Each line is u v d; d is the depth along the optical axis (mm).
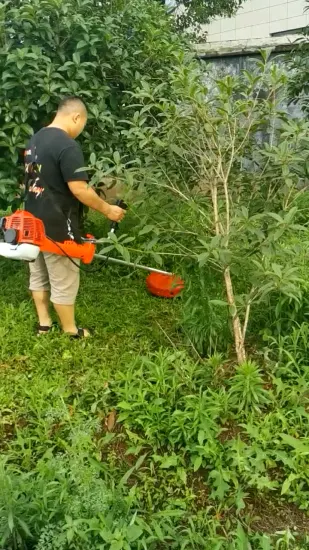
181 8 10797
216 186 3475
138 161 3447
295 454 2928
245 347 3865
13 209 5039
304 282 3744
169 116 3344
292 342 3721
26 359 3879
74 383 3584
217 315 3793
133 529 2377
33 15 4547
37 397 3393
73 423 3180
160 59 5172
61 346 3986
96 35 4738
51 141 3811
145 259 5211
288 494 2818
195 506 2779
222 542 2480
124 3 5352
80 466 2635
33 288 4180
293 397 3250
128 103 5105
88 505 2457
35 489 2555
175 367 3439
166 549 2520
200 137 3449
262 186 3512
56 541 2338
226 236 3135
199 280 3719
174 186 3586
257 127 3459
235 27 13805
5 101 4574
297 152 3320
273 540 2611
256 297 3523
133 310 4574
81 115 4027
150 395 3316
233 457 2867
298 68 5961
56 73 4566
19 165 4859
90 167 3451
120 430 3209
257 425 3107
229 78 3211
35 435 3141
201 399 3115
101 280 5160
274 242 3201
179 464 2963
